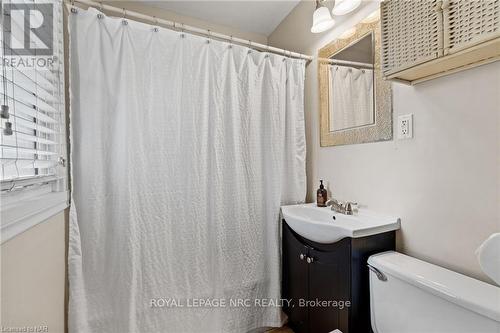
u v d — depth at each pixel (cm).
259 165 164
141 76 130
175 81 138
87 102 118
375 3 129
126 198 124
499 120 84
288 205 171
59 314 105
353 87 144
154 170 133
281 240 165
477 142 90
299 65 175
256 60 165
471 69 91
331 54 160
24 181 78
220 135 150
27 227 71
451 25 80
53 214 94
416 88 111
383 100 126
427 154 107
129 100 127
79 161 117
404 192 117
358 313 110
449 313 79
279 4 191
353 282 109
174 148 138
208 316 145
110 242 123
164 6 189
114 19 124
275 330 160
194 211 142
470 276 92
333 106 159
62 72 112
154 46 134
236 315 153
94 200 119
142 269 129
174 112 138
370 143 134
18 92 75
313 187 180
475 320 73
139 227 129
